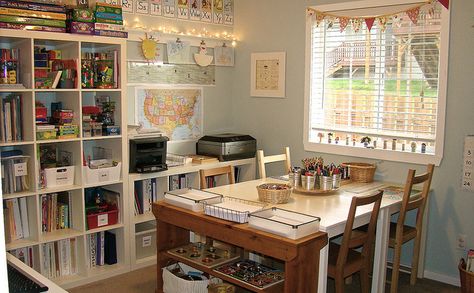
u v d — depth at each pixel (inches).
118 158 143.2
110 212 142.8
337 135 163.8
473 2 130.7
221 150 167.9
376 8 148.3
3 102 122.6
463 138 135.6
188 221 113.2
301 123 171.2
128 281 139.7
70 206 139.0
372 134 155.6
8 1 117.3
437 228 143.1
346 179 146.9
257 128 184.9
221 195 119.3
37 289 56.1
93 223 139.4
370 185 143.6
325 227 99.3
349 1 153.6
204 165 162.7
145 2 159.9
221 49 184.2
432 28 139.9
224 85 187.9
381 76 152.3
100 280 139.9
